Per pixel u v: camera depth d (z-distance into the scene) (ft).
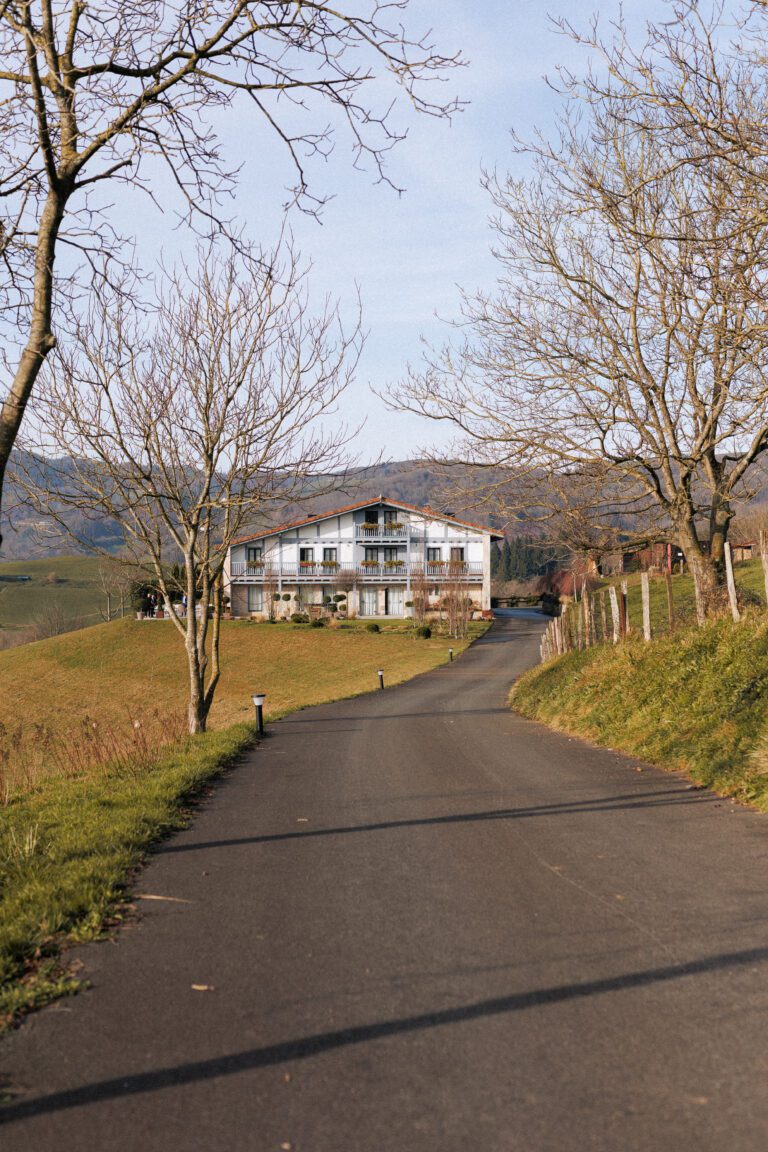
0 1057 13.28
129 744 52.49
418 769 43.86
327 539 269.64
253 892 22.06
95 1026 14.29
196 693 67.87
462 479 62.23
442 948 17.46
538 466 59.41
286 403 61.31
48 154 16.96
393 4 19.19
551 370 60.95
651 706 48.98
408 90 20.15
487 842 26.71
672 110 35.47
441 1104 11.43
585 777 38.81
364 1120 11.09
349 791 37.55
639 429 57.98
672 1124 10.80
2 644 329.31
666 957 16.56
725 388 51.11
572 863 23.84
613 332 60.49
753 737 35.24
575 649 91.97
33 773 52.60
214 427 62.75
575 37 41.78
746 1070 12.12
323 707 96.78
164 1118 11.31
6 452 16.44
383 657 192.34
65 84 17.13
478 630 233.76
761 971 15.72
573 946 17.33
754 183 32.91
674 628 67.51
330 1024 14.03
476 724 69.56
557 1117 11.02
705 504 61.52
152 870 24.61
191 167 21.42
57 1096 12.01
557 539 62.39
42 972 16.81
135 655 204.95
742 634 47.24
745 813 29.35
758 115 37.65
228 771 45.42
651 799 32.76
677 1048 12.82
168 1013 14.71
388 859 25.00
